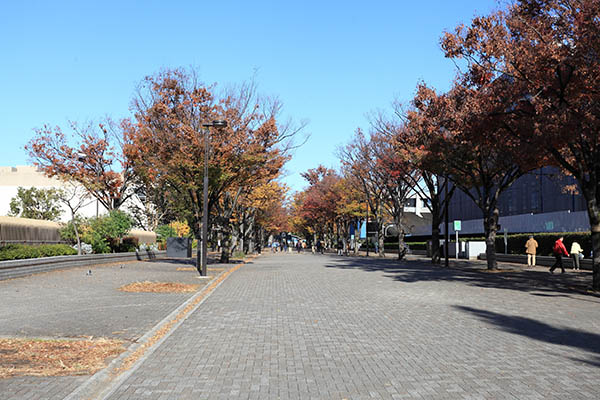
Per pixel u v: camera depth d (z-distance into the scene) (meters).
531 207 42.72
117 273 22.47
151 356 7.10
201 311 11.55
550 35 15.19
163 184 28.58
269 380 5.86
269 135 26.47
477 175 27.62
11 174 64.62
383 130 35.72
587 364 6.57
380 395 5.26
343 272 25.23
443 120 21.52
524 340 8.17
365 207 54.41
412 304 12.75
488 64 17.55
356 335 8.62
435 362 6.70
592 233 16.39
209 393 5.36
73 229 28.28
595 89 14.84
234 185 27.14
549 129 14.86
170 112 23.59
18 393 5.18
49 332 8.69
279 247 92.06
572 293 15.46
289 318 10.49
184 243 40.94
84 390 5.31
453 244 45.25
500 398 5.13
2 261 18.28
